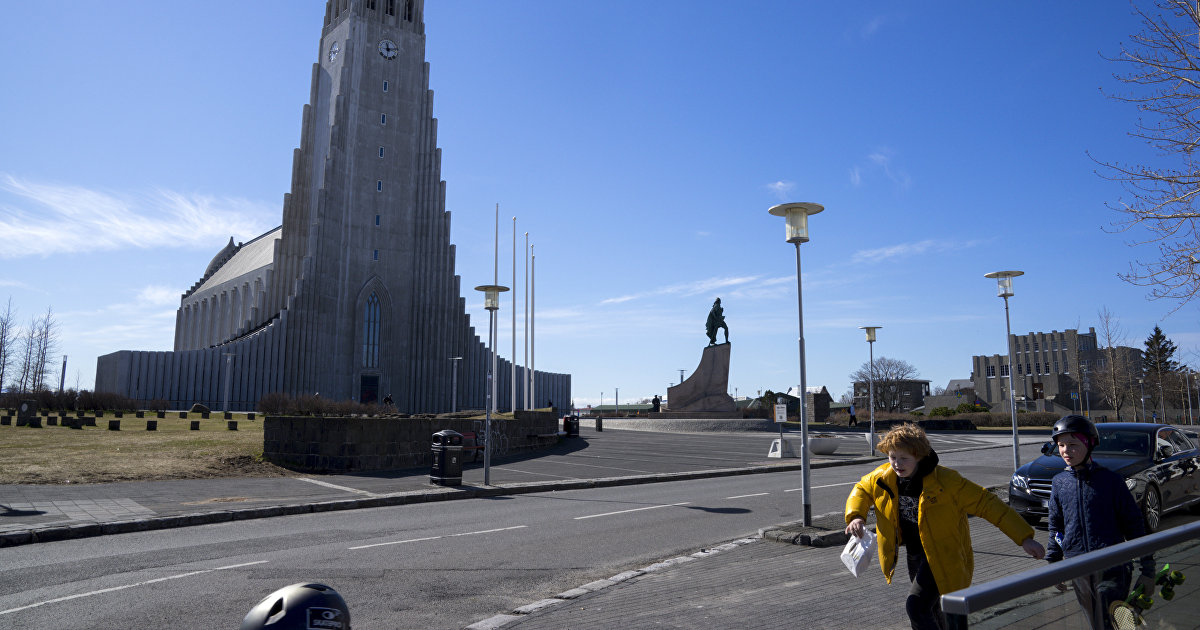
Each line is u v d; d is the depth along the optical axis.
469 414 44.06
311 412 46.41
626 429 51.94
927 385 123.31
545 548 10.12
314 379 75.62
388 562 9.11
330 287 78.00
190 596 7.33
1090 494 4.79
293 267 85.50
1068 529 4.87
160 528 11.72
